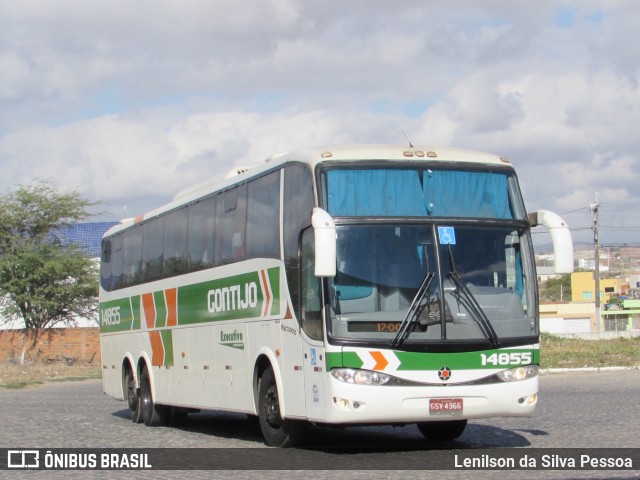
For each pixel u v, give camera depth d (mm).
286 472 11711
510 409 12805
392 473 11406
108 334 24016
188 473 11969
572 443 14594
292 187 13875
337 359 12422
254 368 15172
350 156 13219
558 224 13055
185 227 18625
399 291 12695
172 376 19141
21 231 59656
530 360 12977
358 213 12953
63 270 56719
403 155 13383
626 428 16719
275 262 14336
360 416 12344
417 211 13133
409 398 12422
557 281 142625
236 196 16125
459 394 12578
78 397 31078
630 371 37781
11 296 56656
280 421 14414
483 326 12781
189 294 18219
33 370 47812
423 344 12523
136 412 21062
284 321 13961
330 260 12117
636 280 139500
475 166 13547
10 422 21125
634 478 10836
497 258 13164
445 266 12906
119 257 23312
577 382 32125
